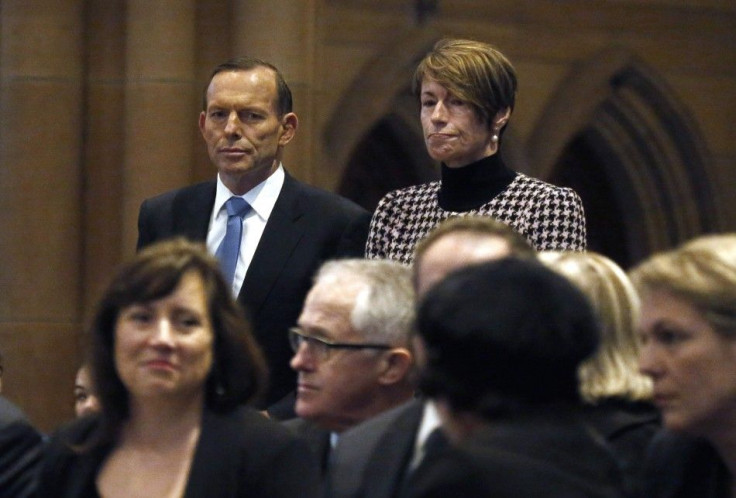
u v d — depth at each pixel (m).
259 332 17.03
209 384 12.12
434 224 16.02
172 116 27.09
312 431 13.78
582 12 37.84
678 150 39.19
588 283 12.02
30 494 14.31
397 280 13.21
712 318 9.84
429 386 8.93
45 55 27.22
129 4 27.30
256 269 17.16
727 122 39.44
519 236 11.79
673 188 39.22
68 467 12.01
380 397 13.07
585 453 8.71
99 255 27.53
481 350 8.77
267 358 17.00
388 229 16.39
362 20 35.22
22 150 27.22
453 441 9.06
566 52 37.69
